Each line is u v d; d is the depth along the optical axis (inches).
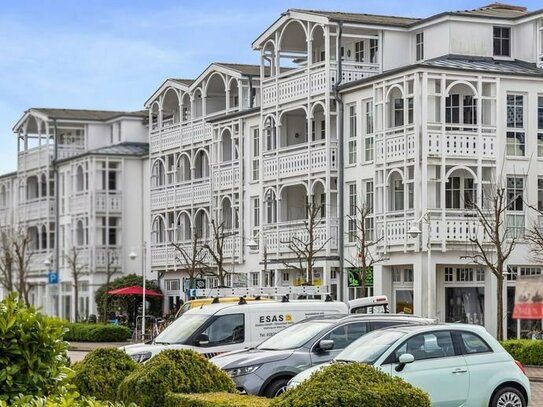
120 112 3297.2
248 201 2497.5
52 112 3385.8
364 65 2194.9
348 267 2142.0
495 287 1975.9
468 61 2111.2
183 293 2753.4
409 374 827.4
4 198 3718.0
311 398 591.8
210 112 2758.4
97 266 3105.3
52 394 579.8
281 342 964.0
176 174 2839.6
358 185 2124.8
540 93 2031.3
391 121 2055.9
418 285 1952.5
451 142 1973.4
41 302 3454.7
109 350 847.1
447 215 1961.1
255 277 2461.9
